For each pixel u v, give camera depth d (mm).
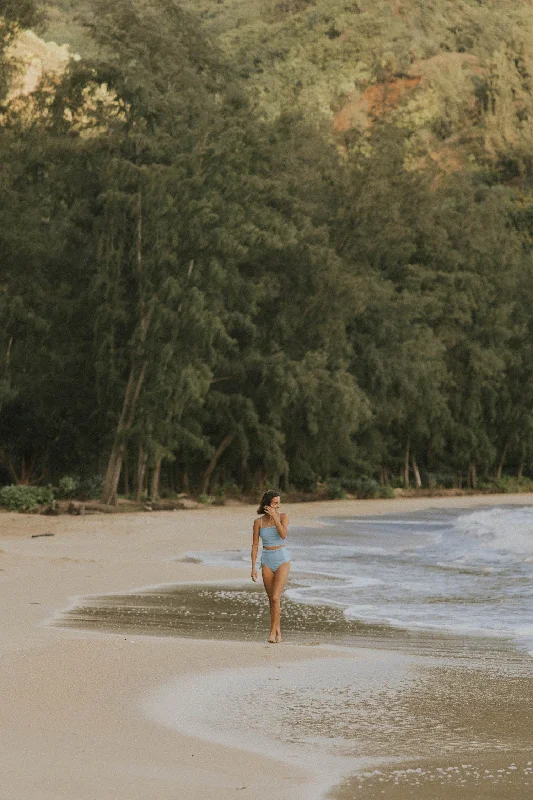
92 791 5816
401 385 56219
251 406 46625
